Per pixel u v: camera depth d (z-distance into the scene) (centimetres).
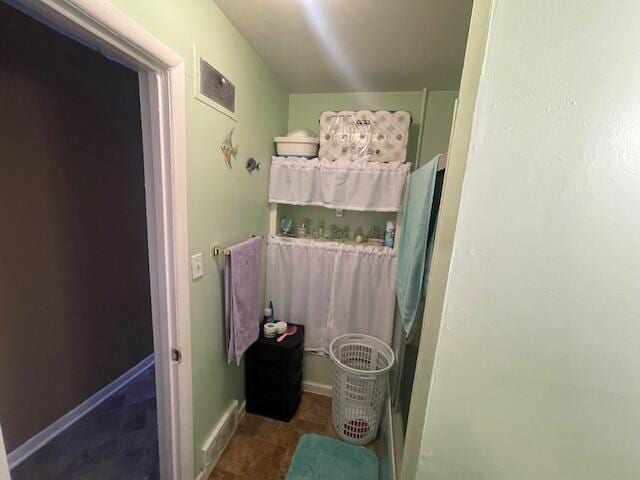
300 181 175
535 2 40
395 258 174
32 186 132
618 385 47
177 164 92
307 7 107
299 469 141
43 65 131
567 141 42
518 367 50
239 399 169
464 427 54
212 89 109
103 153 164
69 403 160
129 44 72
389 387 170
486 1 43
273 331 172
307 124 199
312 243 183
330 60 148
